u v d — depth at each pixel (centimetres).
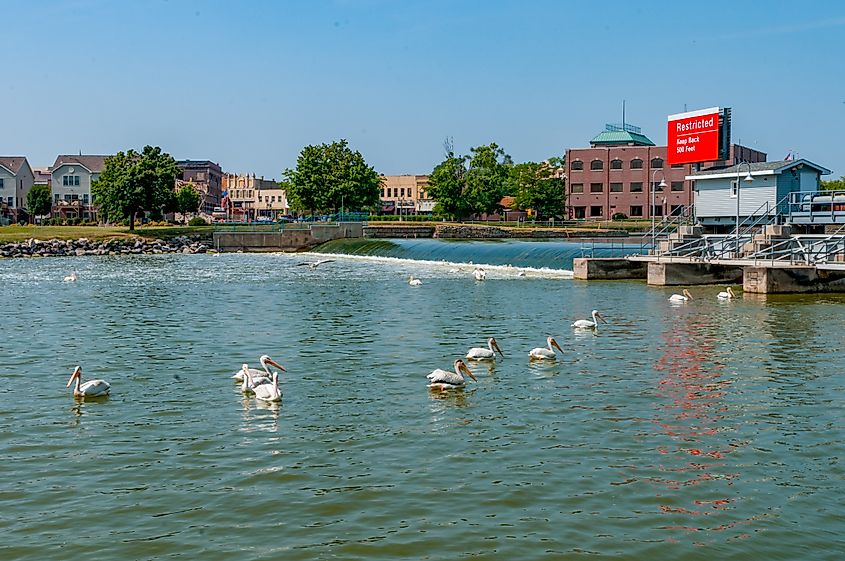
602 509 1539
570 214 15862
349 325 3866
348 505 1562
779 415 2170
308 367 2830
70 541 1418
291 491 1636
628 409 2234
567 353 3067
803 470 1747
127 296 5259
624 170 15400
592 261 6241
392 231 12588
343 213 13500
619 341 3338
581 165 15688
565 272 6894
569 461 1800
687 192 14950
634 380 2592
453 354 3077
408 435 1998
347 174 14438
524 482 1673
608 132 16988
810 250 5194
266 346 3272
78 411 2241
